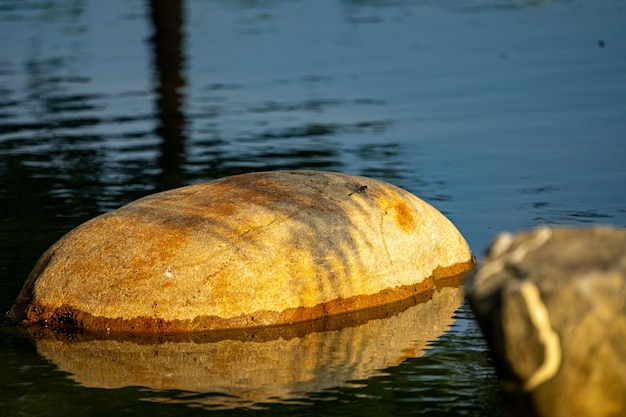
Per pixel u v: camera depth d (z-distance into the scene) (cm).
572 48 5894
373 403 1827
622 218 2941
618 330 1079
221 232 2297
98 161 3881
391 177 3503
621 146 3803
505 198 3200
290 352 2103
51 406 1838
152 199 2472
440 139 4050
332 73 5538
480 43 6225
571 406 1099
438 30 6800
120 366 2038
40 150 4088
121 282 2238
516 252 1180
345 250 2347
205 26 7375
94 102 5012
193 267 2238
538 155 3728
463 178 3462
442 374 1958
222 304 2211
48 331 2228
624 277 1087
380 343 2141
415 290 2433
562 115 4344
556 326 1091
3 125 4572
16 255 2703
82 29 7281
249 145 4072
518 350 1102
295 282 2266
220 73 5672
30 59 6209
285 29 7131
